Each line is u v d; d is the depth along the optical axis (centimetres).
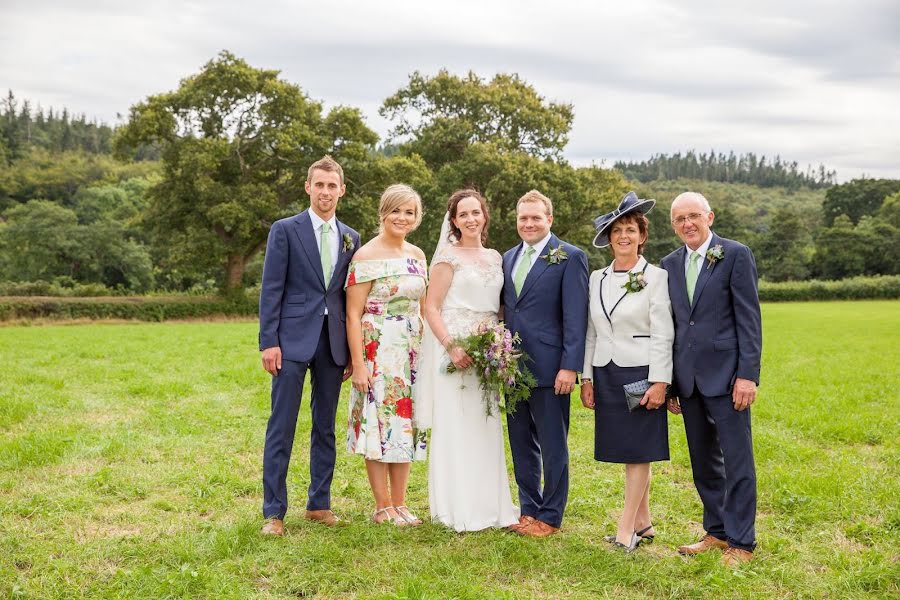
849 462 664
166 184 3559
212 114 3500
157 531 476
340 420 845
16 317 3094
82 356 1505
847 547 459
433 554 430
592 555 426
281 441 477
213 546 431
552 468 475
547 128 4166
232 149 3484
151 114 3362
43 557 420
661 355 445
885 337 2161
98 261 5747
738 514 433
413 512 534
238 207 3250
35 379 1102
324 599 372
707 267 442
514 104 4125
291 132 3419
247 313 3719
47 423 809
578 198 3819
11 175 8438
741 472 431
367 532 460
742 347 429
